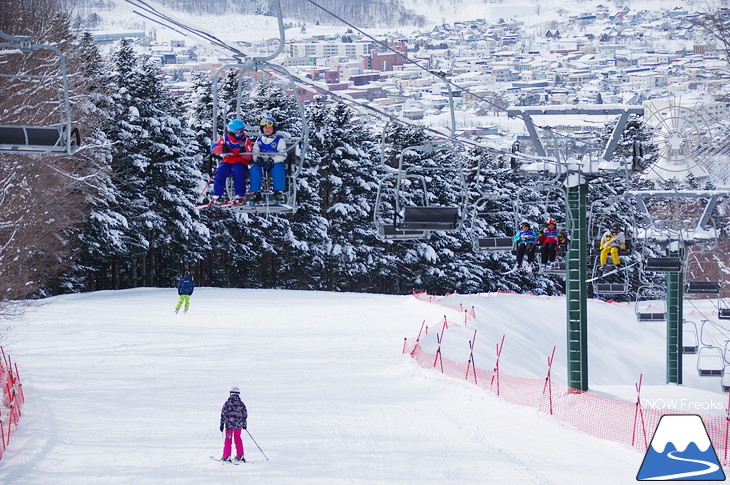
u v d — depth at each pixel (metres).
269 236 149.88
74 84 84.50
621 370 107.94
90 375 60.50
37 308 90.81
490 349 86.56
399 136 157.00
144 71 132.50
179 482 36.31
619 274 146.88
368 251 155.62
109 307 98.00
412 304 106.06
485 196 45.09
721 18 56.47
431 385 59.88
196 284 160.88
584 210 56.12
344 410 51.47
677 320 78.38
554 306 120.81
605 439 45.75
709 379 100.31
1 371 56.62
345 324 89.81
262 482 36.47
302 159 29.41
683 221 77.44
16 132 24.19
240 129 30.25
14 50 24.33
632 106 54.22
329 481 36.75
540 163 54.66
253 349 73.81
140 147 131.75
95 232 121.56
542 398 54.56
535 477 37.91
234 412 39.50
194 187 137.25
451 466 39.50
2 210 66.44
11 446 41.22
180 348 73.00
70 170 88.31
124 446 42.25
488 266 167.75
